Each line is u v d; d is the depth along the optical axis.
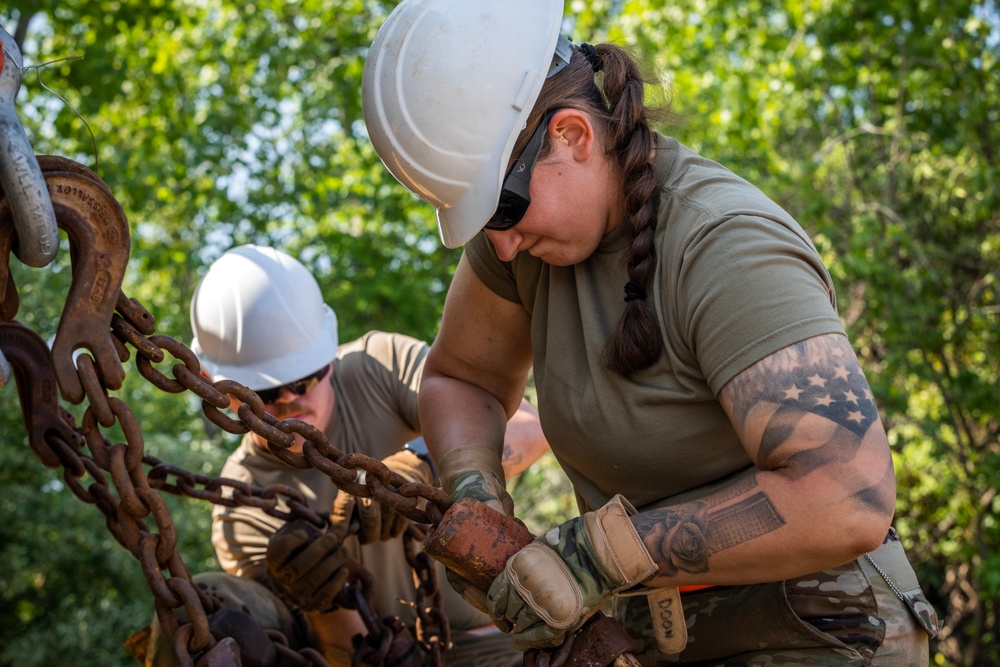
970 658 9.96
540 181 1.79
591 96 1.82
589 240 1.84
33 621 8.03
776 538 1.59
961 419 9.55
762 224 1.68
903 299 9.44
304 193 11.77
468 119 1.77
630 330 1.77
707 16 12.12
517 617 1.71
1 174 1.53
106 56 10.18
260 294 2.92
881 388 8.95
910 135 11.13
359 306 11.35
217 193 11.59
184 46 11.94
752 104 11.26
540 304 2.02
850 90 12.03
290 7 12.11
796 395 1.58
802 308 1.62
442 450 2.14
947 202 10.12
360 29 12.30
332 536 2.30
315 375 2.94
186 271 12.26
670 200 1.79
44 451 2.01
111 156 11.41
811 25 11.44
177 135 11.54
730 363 1.62
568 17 12.01
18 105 10.19
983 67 10.26
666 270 1.76
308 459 1.83
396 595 2.93
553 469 10.86
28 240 1.56
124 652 7.85
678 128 2.04
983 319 9.82
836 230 9.64
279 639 2.25
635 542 1.66
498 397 2.29
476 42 1.79
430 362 2.31
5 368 1.62
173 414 9.74
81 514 7.73
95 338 1.70
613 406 1.84
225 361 2.93
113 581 8.11
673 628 1.83
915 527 10.40
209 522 8.16
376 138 1.84
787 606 1.85
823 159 10.42
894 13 10.99
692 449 1.81
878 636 1.85
